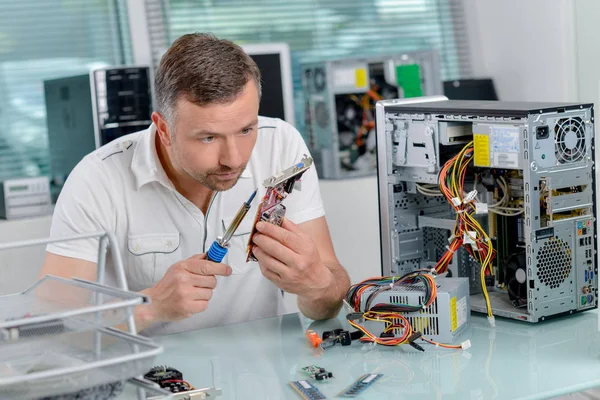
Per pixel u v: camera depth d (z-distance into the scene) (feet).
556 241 4.82
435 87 10.61
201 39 4.52
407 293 4.58
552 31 10.50
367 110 10.22
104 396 3.17
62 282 3.68
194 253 5.60
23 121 10.14
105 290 3.34
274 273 4.78
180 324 5.66
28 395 2.99
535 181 4.66
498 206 5.02
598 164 8.78
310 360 4.39
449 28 12.18
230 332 4.98
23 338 3.08
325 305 5.04
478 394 3.81
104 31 10.59
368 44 11.87
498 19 11.49
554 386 3.88
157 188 5.45
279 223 4.72
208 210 5.58
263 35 11.35
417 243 5.58
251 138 4.58
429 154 5.17
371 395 3.84
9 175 10.06
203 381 4.14
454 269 5.22
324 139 10.07
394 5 11.98
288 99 9.79
